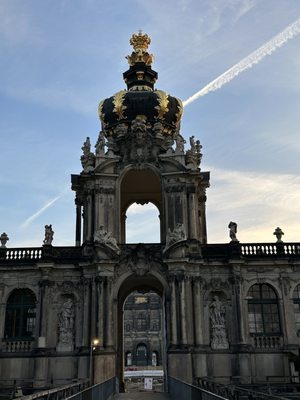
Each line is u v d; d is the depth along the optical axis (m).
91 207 42.72
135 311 108.38
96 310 39.06
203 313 40.47
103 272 39.78
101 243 40.31
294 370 38.88
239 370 38.50
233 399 24.77
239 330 39.41
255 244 42.44
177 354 37.75
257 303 41.19
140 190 49.34
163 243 41.34
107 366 37.66
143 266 40.62
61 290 41.22
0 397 30.58
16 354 39.34
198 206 46.56
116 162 43.28
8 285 41.53
